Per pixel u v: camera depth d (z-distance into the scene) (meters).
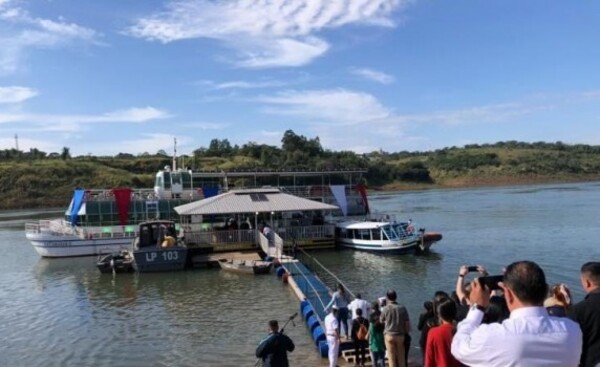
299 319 24.86
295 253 46.59
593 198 105.12
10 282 38.56
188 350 21.39
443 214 80.69
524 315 4.29
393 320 13.65
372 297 30.12
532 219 68.94
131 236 49.69
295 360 18.36
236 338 22.64
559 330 4.19
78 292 34.19
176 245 40.56
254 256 42.75
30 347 22.94
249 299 29.91
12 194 133.88
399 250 45.12
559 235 53.44
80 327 25.84
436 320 9.80
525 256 42.59
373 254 46.00
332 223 52.88
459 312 8.53
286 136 176.38
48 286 36.59
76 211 50.12
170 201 52.56
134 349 21.92
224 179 58.44
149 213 51.78
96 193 50.97
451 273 36.84
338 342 16.50
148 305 29.80
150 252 39.59
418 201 114.81
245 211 45.09
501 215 76.19
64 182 142.88
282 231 48.38
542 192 133.62
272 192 48.84
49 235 48.22
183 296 31.59
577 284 31.86
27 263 46.72
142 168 170.75
